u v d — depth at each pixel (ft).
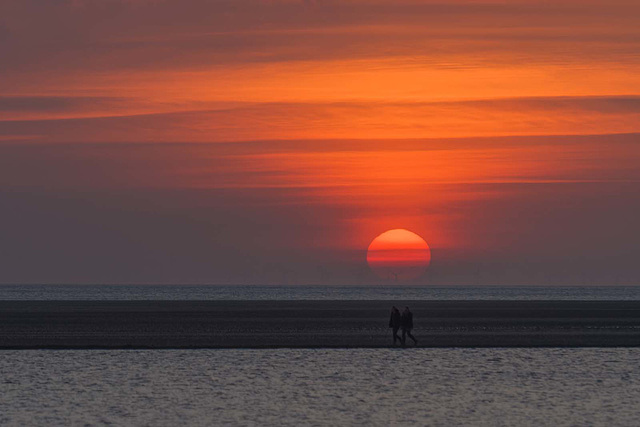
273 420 458.91
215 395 532.73
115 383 575.38
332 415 472.85
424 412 481.46
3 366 652.48
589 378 598.34
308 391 547.08
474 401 514.27
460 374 615.98
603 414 475.31
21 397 522.06
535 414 475.31
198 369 640.99
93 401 510.58
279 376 606.55
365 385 569.23
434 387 562.25
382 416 469.98
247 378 597.93
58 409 485.56
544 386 565.94
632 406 498.28
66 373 618.03
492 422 454.81
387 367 650.43
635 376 606.96
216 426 444.14
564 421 457.27
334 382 581.12
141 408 490.08
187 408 490.90
